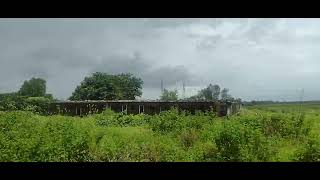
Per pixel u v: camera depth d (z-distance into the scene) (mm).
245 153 16094
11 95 48219
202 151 16969
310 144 16641
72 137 16828
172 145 18844
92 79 80938
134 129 27422
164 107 50219
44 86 68062
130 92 83625
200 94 61906
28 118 22547
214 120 27828
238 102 50500
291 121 24484
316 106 41062
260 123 24344
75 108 53062
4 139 15766
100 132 20953
